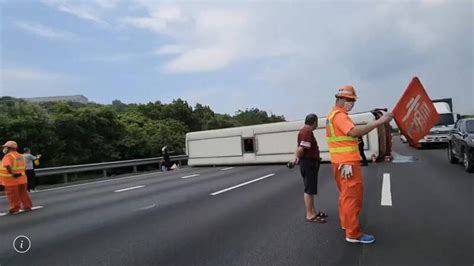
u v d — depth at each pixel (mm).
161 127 43344
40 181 26578
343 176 5762
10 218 9398
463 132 13906
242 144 24391
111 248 6148
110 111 36875
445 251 5250
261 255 5430
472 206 7781
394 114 5375
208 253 5633
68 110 34625
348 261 5051
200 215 8258
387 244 5652
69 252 6082
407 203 8422
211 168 24359
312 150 7285
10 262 5746
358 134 5516
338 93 5875
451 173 12844
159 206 9719
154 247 6070
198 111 72812
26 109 29656
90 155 32375
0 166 10336
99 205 10633
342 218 5918
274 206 8828
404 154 21562
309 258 5223
